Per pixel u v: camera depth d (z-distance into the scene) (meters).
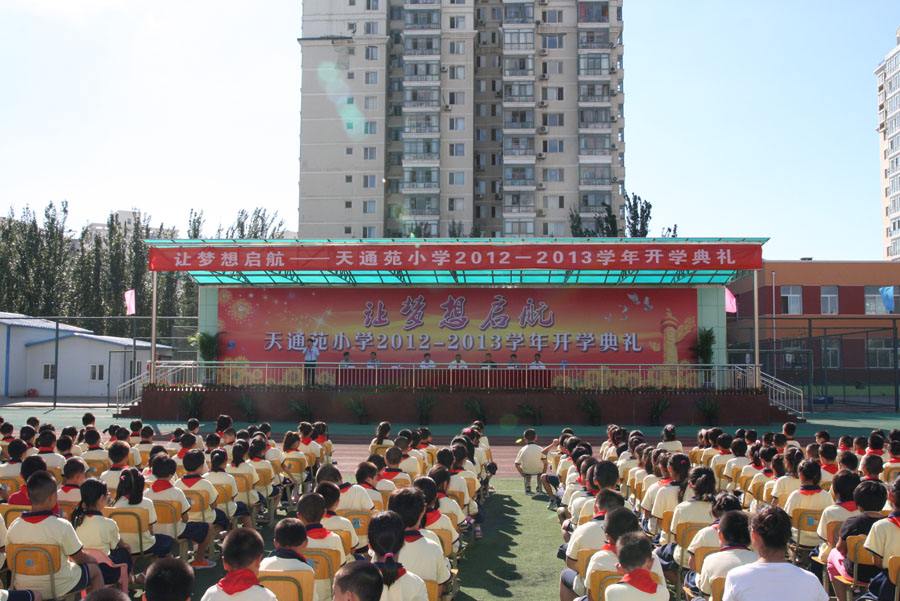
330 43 75.38
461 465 10.29
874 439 11.52
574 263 26.83
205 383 28.86
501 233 78.62
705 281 30.45
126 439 12.17
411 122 75.50
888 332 50.88
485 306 30.97
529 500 14.43
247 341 31.36
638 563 4.74
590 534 6.52
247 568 4.54
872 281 51.38
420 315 31.08
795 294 51.38
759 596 4.45
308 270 28.27
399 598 4.75
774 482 9.06
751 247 26.75
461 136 76.12
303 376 28.47
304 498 6.13
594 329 30.64
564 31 78.06
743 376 27.80
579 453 10.67
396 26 77.81
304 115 75.12
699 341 29.89
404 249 27.39
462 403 27.47
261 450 11.09
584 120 76.38
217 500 9.52
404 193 75.12
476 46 80.69
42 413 30.92
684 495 8.12
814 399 37.16
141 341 49.09
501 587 8.68
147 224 64.06
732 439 11.99
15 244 56.00
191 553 9.68
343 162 74.56
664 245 26.81
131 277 60.47
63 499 7.99
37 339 45.97
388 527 4.84
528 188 76.44
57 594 6.28
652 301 30.64
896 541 6.18
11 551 6.29
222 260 27.92
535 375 27.78
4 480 9.52
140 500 7.79
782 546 4.61
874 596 6.24
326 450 14.28
